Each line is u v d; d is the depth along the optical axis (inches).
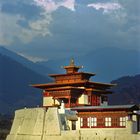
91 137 4616.1
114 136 4493.1
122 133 4466.0
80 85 5920.3
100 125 4680.1
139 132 4539.9
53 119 5039.4
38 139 5152.6
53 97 6018.7
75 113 5019.7
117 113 4589.1
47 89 6102.4
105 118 4660.4
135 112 4618.6
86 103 5876.0
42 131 5142.7
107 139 4525.1
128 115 4517.7
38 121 5255.9
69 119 4965.6
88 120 4783.5
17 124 5787.4
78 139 4685.0
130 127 4446.4
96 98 6023.6
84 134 4658.0
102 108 4672.7
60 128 4928.6
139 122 4665.4
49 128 5054.1
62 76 6151.6
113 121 4601.4
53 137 4948.3
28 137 5354.3
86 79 6122.1
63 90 5940.0
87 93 5915.4
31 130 5349.4
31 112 5492.1
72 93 5866.1
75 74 6043.3
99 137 4564.5
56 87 6023.6
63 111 5142.7
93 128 4726.9
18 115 5856.3
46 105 6097.4
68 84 5925.2
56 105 5831.7
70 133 4776.1
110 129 4584.2
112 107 4621.1
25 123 5565.9
